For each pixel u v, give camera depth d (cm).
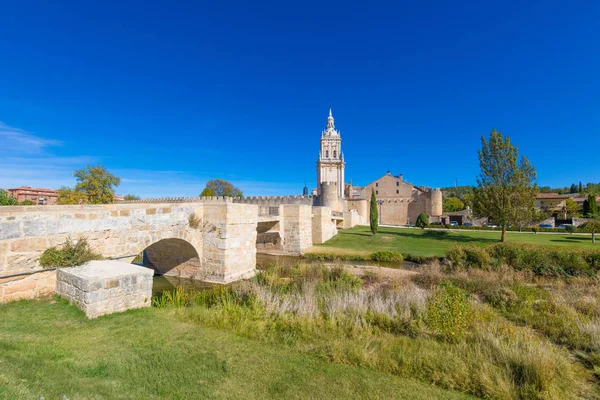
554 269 1678
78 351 555
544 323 859
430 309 802
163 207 1501
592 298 1091
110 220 1204
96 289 780
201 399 433
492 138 3244
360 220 6012
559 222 5197
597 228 3142
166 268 1919
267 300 968
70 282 857
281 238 2814
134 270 905
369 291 1239
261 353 595
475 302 1055
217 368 525
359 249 2869
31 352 527
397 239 3403
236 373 511
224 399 436
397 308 946
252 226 1984
